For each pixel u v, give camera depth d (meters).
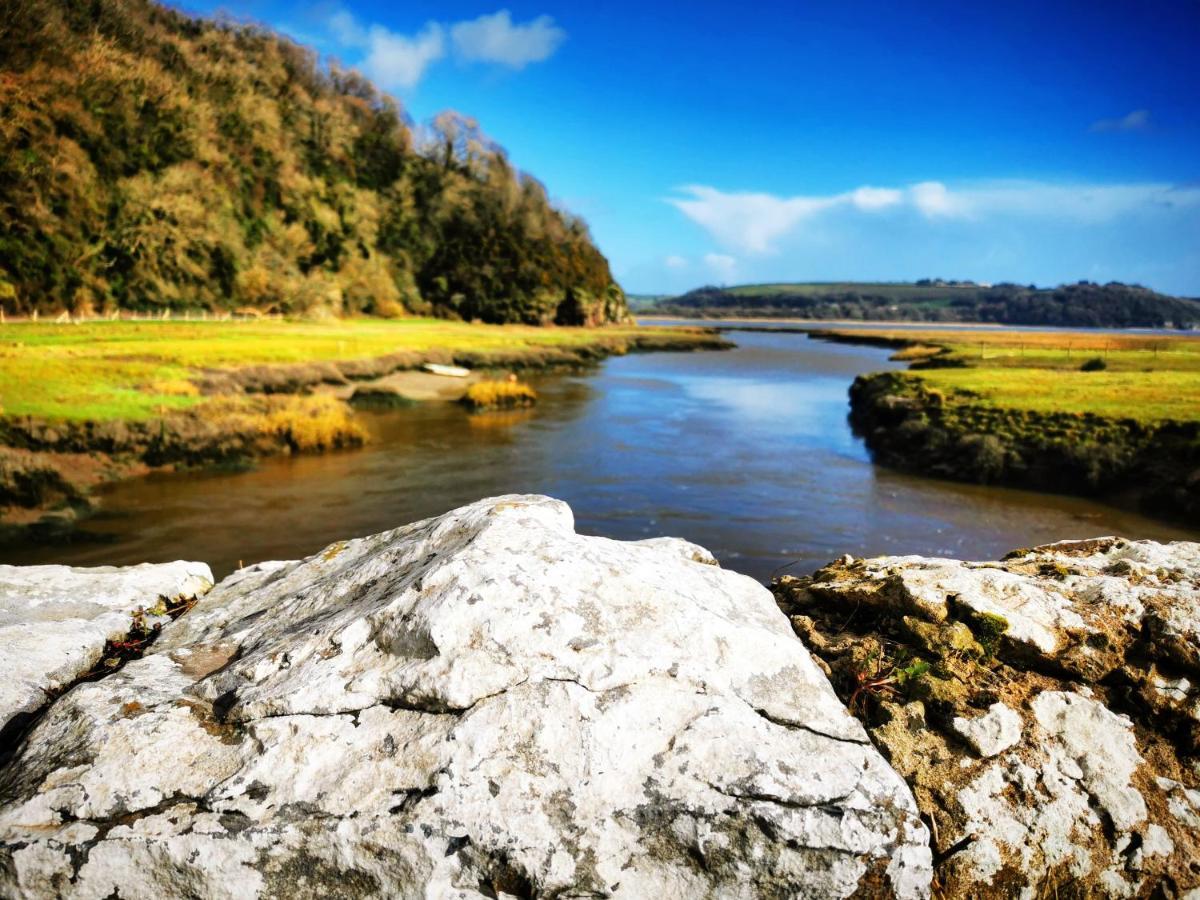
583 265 136.62
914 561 4.11
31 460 19.39
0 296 53.84
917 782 2.73
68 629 3.45
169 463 23.17
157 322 61.31
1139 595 3.39
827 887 2.32
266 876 2.26
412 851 2.26
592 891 2.26
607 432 32.88
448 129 139.00
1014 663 3.21
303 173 102.44
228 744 2.54
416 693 2.57
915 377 41.00
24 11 62.09
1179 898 2.56
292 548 16.70
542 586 2.83
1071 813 2.69
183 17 104.56
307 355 43.56
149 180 69.62
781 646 2.97
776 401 45.09
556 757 2.43
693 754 2.50
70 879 2.18
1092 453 23.47
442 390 43.56
